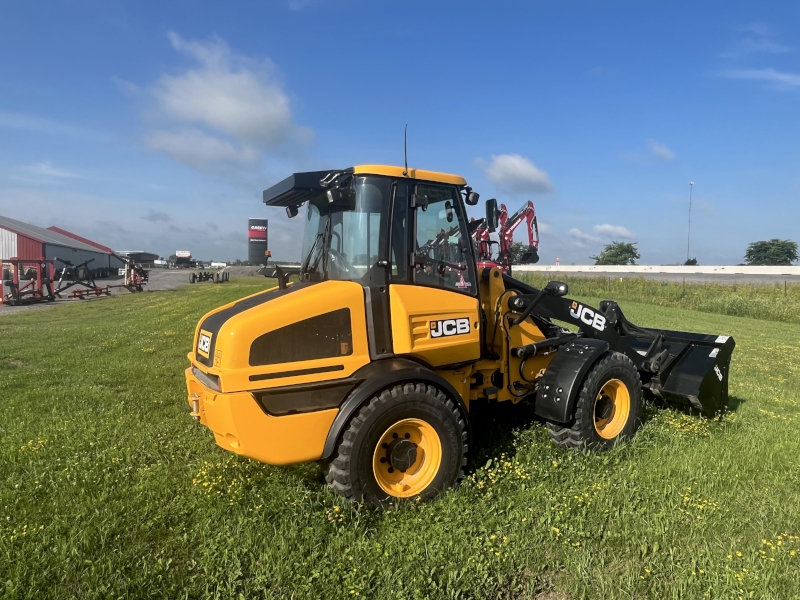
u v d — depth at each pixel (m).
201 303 21.39
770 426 5.98
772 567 3.15
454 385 4.83
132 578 3.15
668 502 3.94
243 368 3.72
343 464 3.81
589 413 4.92
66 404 6.86
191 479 4.40
